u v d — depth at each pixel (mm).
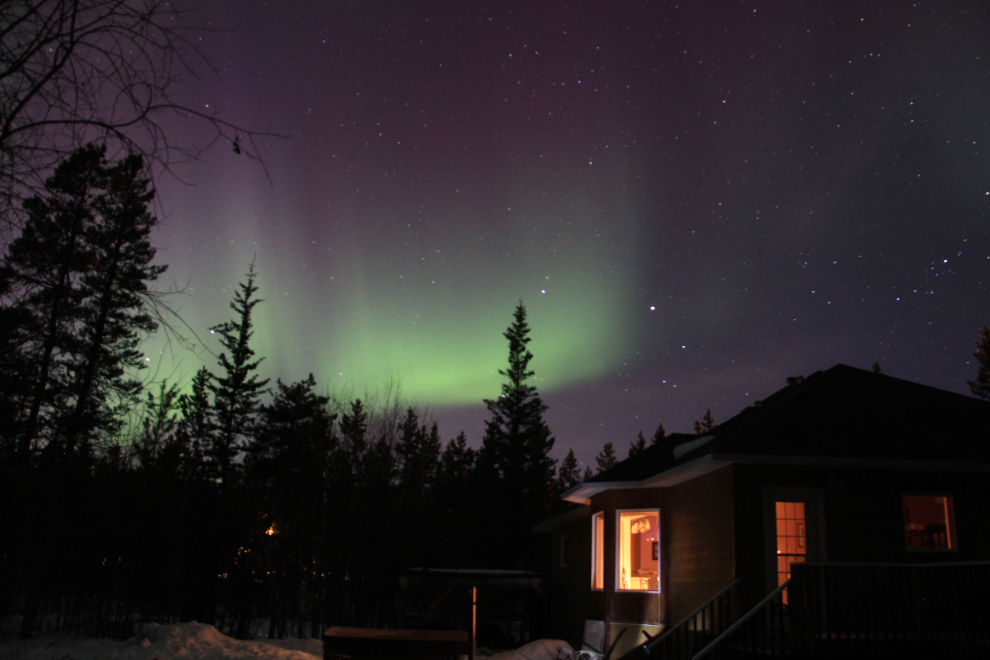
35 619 13711
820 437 11125
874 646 8445
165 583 18625
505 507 38125
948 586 8508
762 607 8883
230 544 21875
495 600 19219
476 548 37594
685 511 12453
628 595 13367
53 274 5238
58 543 13711
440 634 6629
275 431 30172
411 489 19500
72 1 4312
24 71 4359
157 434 16781
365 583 17438
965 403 12797
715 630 10719
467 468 42531
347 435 19188
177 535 18828
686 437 16219
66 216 5008
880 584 9336
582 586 16266
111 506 14633
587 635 13922
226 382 33406
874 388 12898
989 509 10914
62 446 12070
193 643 11164
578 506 16609
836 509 10672
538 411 41156
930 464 10641
